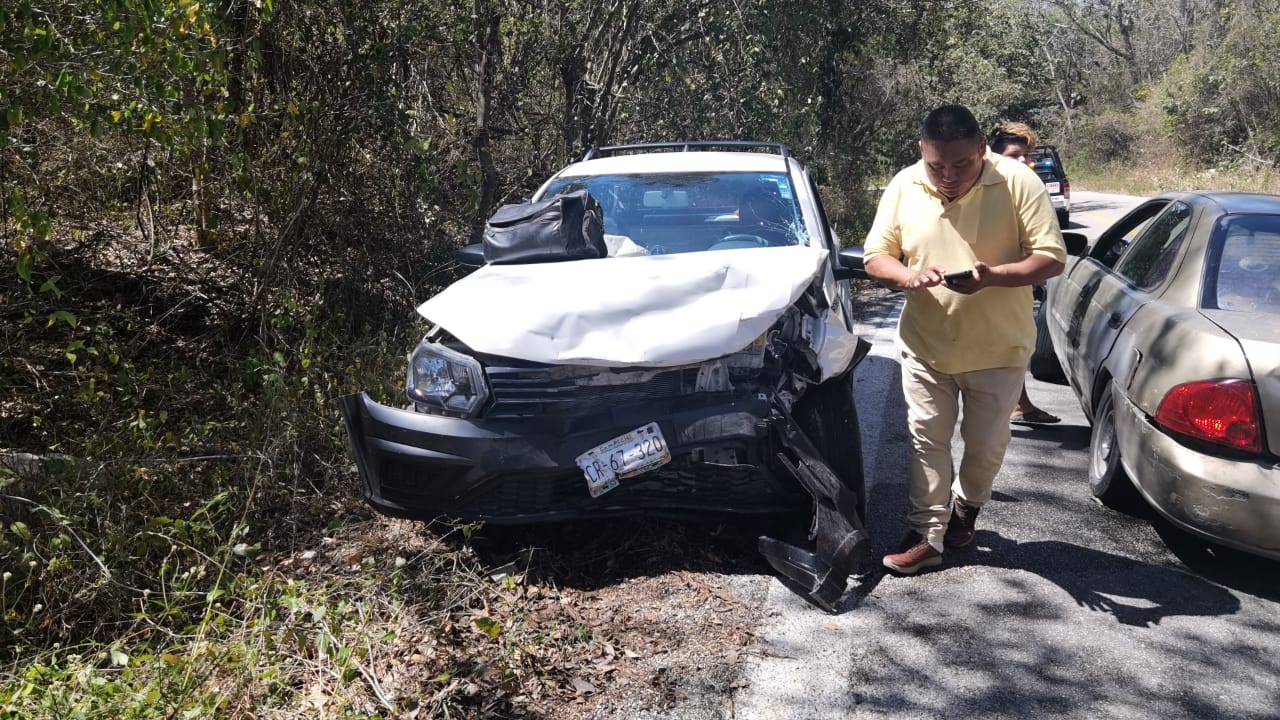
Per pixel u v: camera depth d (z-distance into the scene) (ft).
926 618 12.25
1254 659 11.33
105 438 14.29
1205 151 116.06
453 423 12.64
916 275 12.25
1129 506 15.58
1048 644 11.64
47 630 11.25
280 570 12.91
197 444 15.01
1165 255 15.93
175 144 17.75
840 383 14.16
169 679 9.75
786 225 17.04
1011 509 15.85
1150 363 13.69
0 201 16.85
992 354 12.75
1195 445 12.59
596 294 13.10
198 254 21.29
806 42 42.83
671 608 12.30
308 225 19.99
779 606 12.47
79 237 20.34
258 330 19.03
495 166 29.89
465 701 10.13
